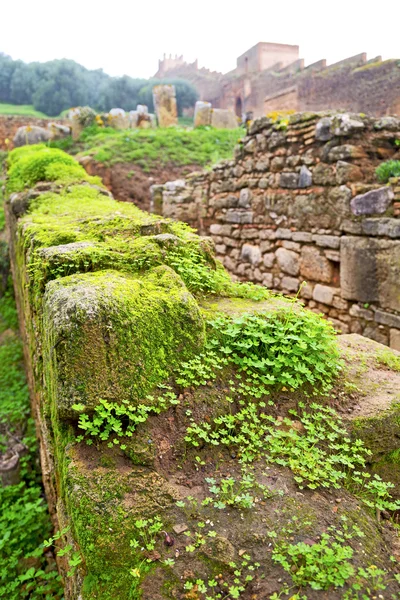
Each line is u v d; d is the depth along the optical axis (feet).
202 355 7.36
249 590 4.99
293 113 21.43
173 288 7.81
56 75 101.14
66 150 50.03
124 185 42.32
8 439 18.28
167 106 59.06
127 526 5.39
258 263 23.80
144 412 6.34
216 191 28.02
